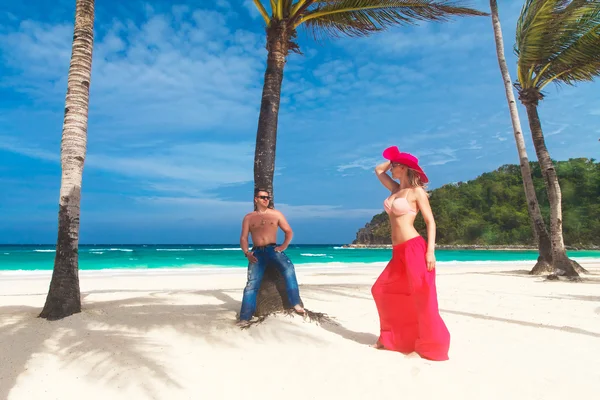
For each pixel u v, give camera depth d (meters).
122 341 3.91
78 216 5.24
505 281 10.86
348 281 12.28
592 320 5.40
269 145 5.92
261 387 3.06
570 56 12.16
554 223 11.76
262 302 5.12
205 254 44.78
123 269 20.97
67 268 5.03
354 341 4.26
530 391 2.98
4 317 4.95
